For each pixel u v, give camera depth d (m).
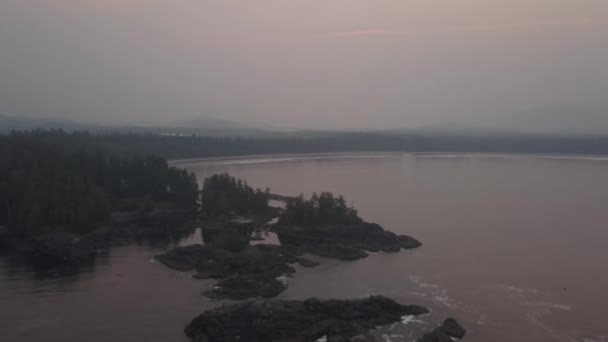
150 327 82.06
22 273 109.62
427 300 93.56
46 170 161.62
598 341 77.56
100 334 79.50
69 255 122.69
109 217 154.38
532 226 157.00
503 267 114.19
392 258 121.88
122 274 109.25
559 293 97.81
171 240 141.38
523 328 81.88
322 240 137.25
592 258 121.44
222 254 116.81
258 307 82.19
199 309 89.44
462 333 78.31
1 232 141.00
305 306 83.94
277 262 113.88
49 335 79.06
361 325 79.38
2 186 150.50
